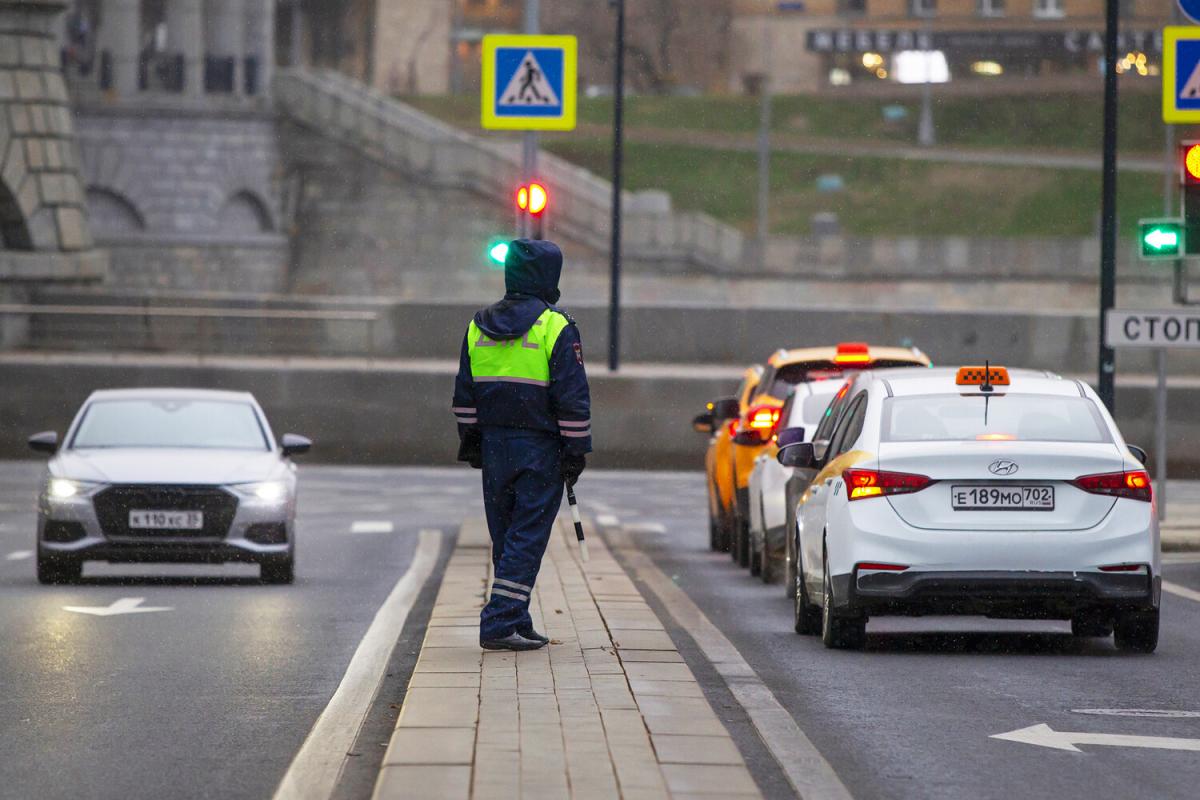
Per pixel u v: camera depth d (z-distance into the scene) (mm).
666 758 23031
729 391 109188
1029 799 23266
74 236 153250
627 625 36062
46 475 51719
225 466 52031
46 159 151750
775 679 33375
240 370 110250
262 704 30391
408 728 24719
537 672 29562
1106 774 24766
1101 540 35625
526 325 31500
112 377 109938
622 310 127438
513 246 31859
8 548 64250
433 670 29734
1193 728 28234
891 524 35875
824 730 27984
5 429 109688
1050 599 35719
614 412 109312
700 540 72312
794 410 53375
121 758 25734
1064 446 36094
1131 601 35781
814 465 40719
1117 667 35125
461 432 32219
